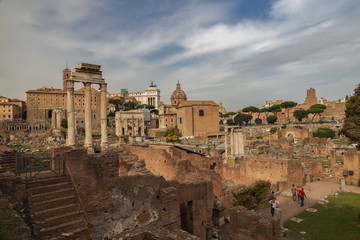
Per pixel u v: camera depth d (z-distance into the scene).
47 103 183.12
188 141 114.12
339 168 39.75
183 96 196.25
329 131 109.56
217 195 26.33
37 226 12.70
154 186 17.83
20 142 80.94
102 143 43.09
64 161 16.64
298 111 178.25
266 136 107.19
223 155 59.97
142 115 151.62
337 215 24.92
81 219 13.98
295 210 26.55
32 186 15.12
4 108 158.62
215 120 148.62
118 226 15.83
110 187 15.77
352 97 33.91
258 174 36.94
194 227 20.52
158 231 14.80
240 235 16.34
